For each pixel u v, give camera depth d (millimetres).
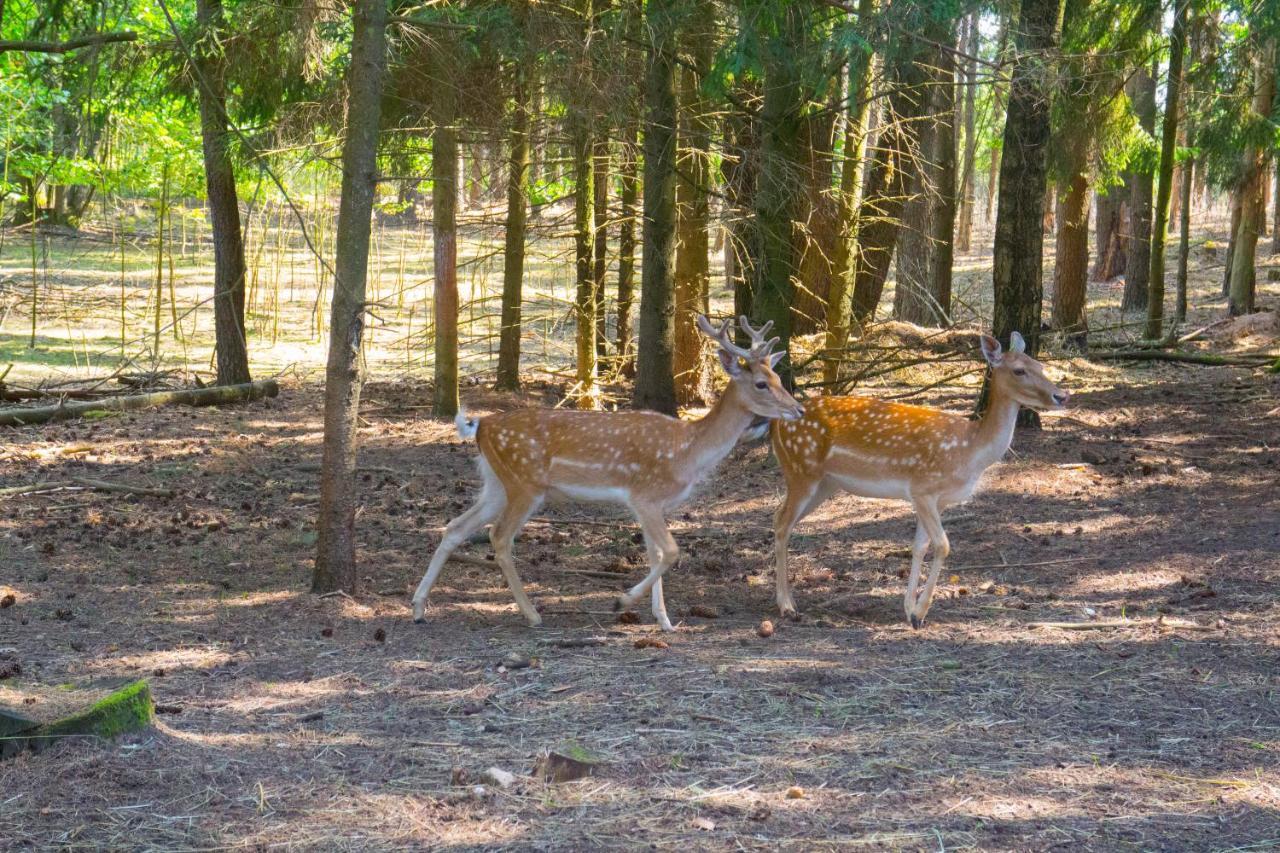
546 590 7945
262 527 9266
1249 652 6395
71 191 32750
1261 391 15625
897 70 10977
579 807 4461
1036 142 11719
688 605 7637
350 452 7461
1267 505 9867
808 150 12734
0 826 4215
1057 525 9594
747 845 4160
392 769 4812
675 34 10562
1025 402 6965
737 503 10641
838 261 14008
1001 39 11266
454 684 5914
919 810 4457
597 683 5910
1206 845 4199
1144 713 5512
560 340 20125
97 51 9312
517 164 12844
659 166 12508
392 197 20297
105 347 18469
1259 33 13430
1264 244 36375
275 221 31719
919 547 7137
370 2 7086
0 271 26062
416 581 8062
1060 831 4293
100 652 6355
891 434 7145
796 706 5590
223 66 11000
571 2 10086
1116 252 30047
